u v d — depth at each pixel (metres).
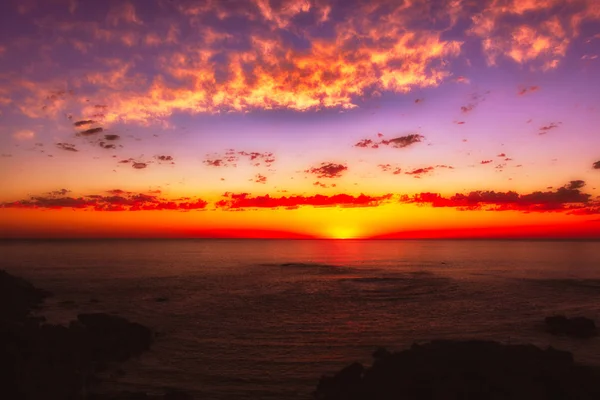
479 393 16.92
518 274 75.50
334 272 81.06
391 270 85.44
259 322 35.22
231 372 22.88
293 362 24.58
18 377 17.94
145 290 54.00
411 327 33.41
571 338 29.92
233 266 95.81
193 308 41.75
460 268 89.81
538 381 17.94
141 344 27.44
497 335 30.97
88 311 39.84
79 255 134.50
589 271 81.25
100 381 21.23
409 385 17.86
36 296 46.16
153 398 18.28
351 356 25.75
